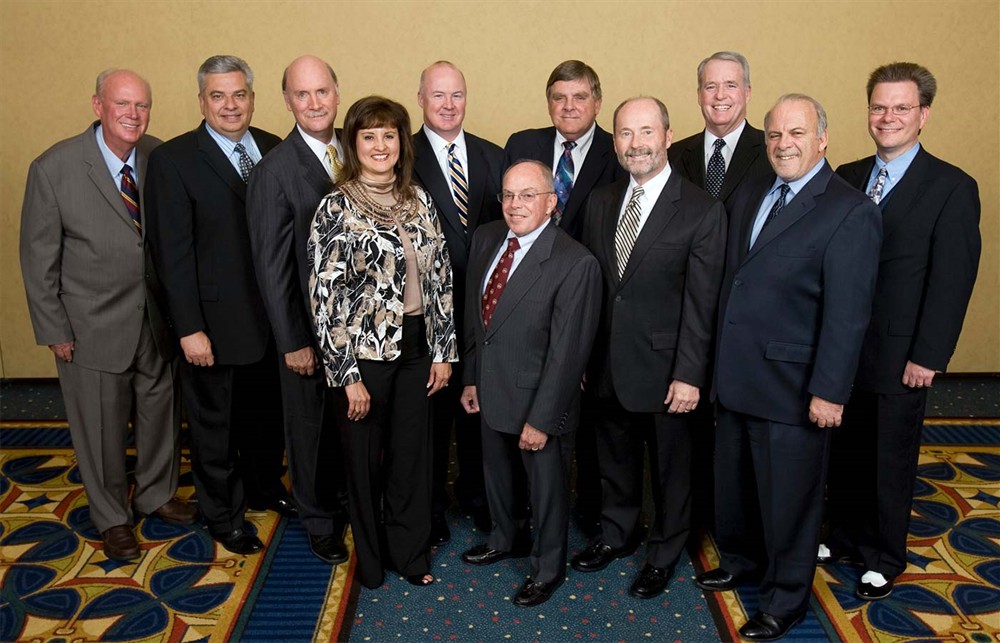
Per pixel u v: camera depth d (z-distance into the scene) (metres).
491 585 3.02
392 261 2.73
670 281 2.85
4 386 5.10
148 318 3.29
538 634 2.74
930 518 3.49
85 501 3.67
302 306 3.02
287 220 2.92
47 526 3.45
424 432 2.97
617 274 2.91
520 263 2.80
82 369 3.21
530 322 2.78
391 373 2.84
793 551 2.73
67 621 2.79
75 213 3.10
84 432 3.25
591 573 3.09
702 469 3.21
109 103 3.03
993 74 4.83
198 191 3.04
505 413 2.86
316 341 3.07
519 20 4.77
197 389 3.19
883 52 4.80
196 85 4.79
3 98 4.80
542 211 2.77
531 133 3.44
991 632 2.73
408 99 4.84
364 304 2.74
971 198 2.73
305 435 3.14
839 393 2.51
